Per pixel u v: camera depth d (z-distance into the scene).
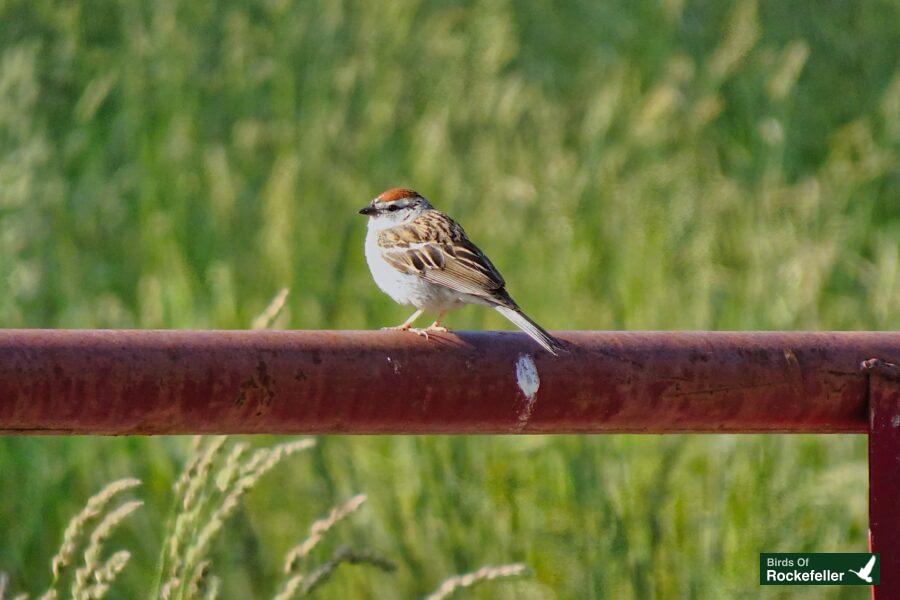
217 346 5.05
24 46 14.77
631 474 9.49
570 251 11.70
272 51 15.59
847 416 5.52
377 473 9.88
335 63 15.34
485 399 5.29
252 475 6.62
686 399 5.42
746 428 5.54
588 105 15.63
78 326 11.57
